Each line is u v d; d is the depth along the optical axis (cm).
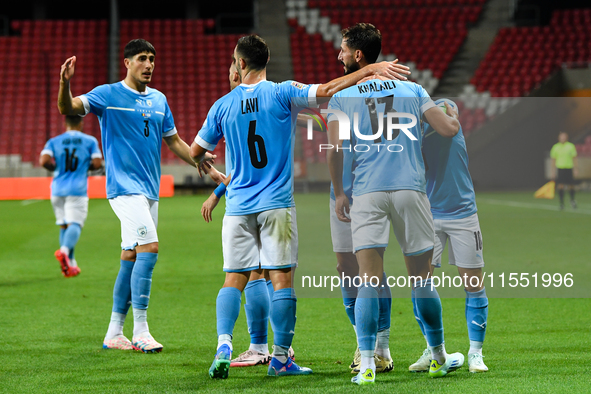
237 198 1172
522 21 9600
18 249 3306
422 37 9406
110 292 2145
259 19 9844
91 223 4544
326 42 9525
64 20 10288
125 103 1458
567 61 8844
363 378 1087
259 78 1203
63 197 2486
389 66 1150
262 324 1288
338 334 1541
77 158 2498
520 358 1270
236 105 1175
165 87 8969
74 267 2445
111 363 1279
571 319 1659
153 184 1500
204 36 9538
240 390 1065
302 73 9200
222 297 1154
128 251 1455
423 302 1110
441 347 1130
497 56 8950
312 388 1070
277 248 1158
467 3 9806
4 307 1897
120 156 1452
